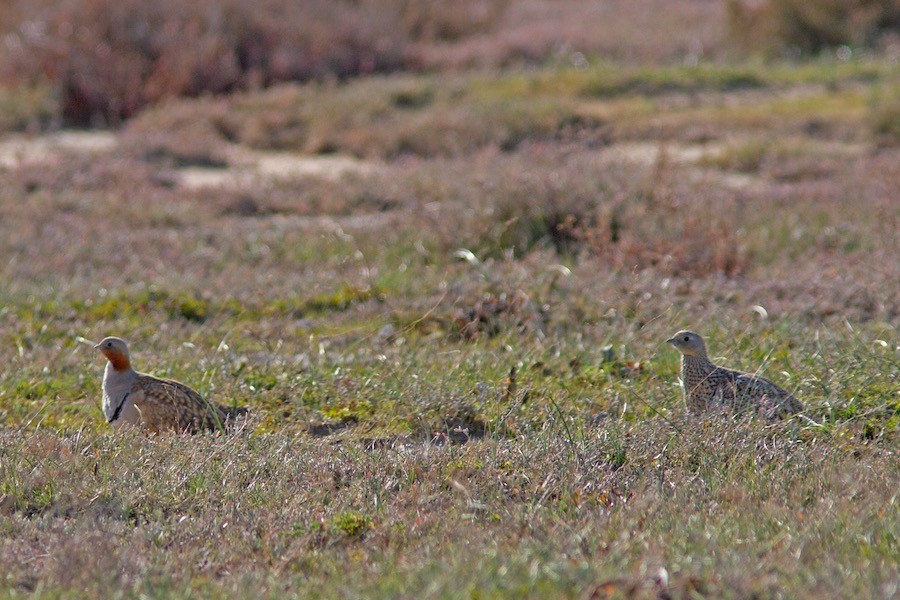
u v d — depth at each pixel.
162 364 28.17
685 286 34.25
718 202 43.34
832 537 16.53
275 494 19.42
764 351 27.91
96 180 54.44
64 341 30.91
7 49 78.75
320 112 69.88
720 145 62.56
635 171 44.84
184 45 79.00
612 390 25.77
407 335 31.59
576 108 68.81
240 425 23.22
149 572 16.00
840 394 24.41
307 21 87.69
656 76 79.62
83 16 79.00
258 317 33.97
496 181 43.03
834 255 37.91
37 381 27.61
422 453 21.19
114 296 34.94
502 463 20.80
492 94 76.00
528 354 28.14
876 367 25.67
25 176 54.09
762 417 22.64
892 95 71.50
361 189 51.47
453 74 84.38
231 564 16.84
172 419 24.08
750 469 19.92
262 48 83.19
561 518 17.95
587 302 32.66
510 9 110.56
